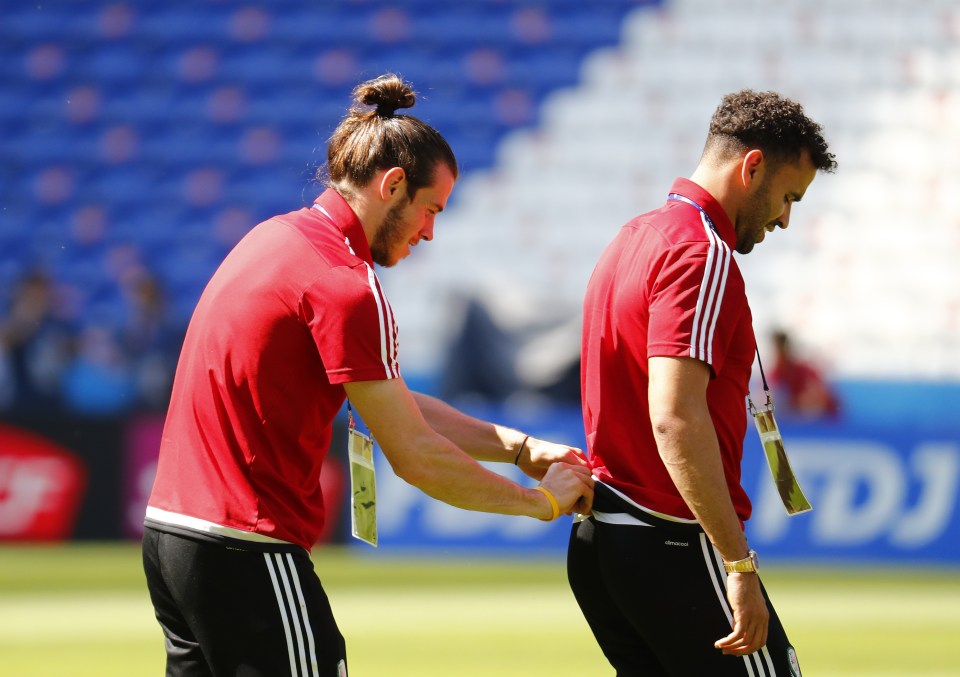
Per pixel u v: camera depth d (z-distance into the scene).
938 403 47.03
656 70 61.22
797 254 54.50
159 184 61.03
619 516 12.59
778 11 61.53
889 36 60.28
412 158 12.03
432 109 61.34
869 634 28.67
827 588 35.97
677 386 11.73
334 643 11.77
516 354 45.38
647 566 12.38
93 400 48.44
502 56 62.53
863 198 56.06
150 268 59.16
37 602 33.25
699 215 12.45
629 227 12.95
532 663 25.44
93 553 41.75
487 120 61.03
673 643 12.38
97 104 63.09
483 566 40.25
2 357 47.22
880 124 58.16
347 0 64.75
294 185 60.81
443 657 25.97
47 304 47.28
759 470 40.62
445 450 11.88
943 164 56.91
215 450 11.74
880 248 54.66
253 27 64.38
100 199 60.84
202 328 12.00
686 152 59.56
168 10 65.06
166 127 62.34
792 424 40.75
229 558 11.59
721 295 11.91
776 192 12.73
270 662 11.50
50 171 61.50
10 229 60.25
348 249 11.88
